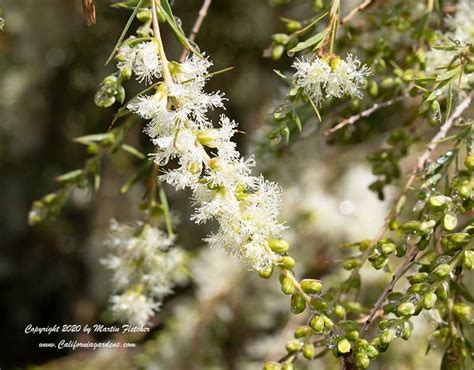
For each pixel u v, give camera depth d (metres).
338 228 0.60
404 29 0.40
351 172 0.63
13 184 0.86
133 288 0.41
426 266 0.35
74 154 0.78
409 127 0.42
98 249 0.76
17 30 0.71
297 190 0.62
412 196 0.51
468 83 0.38
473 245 0.34
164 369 0.63
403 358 0.53
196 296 0.67
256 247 0.33
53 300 0.88
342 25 0.39
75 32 0.68
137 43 0.35
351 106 0.42
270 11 0.62
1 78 0.77
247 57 0.64
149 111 0.33
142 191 0.73
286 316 0.65
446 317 0.37
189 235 0.71
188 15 0.60
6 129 0.80
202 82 0.34
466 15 0.39
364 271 0.50
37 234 0.87
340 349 0.34
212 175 0.33
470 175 0.36
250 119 0.65
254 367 0.63
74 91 0.73
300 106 0.41
